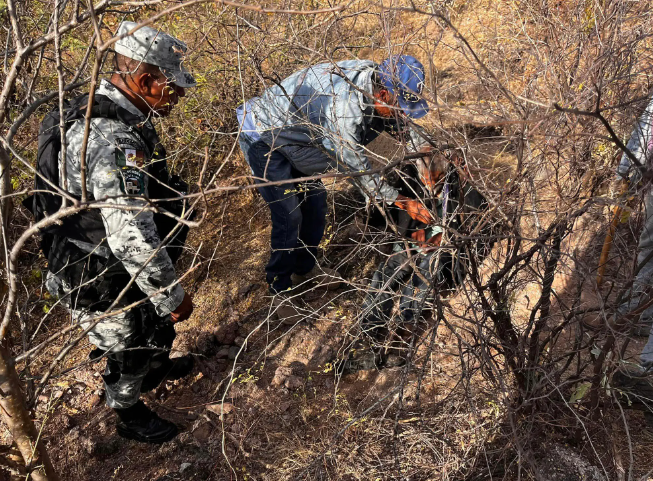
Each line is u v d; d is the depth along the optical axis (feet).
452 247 5.68
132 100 6.64
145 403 9.05
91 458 8.38
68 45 10.23
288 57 9.11
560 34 6.18
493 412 7.54
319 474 7.43
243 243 12.00
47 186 6.44
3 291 5.58
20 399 5.35
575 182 6.01
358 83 7.50
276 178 9.02
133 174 6.22
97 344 7.32
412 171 7.58
